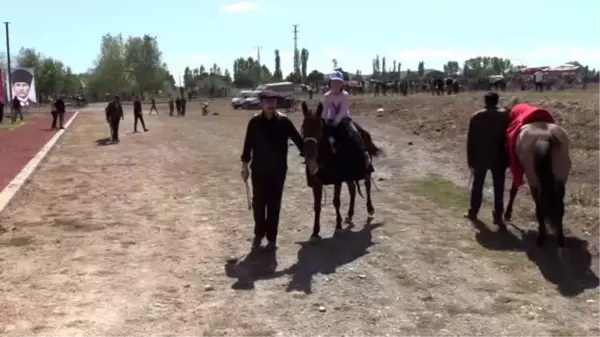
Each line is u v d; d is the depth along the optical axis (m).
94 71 114.69
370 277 7.19
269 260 7.89
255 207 8.23
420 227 9.41
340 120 8.99
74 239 8.89
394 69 100.94
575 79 49.50
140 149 21.33
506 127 9.28
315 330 5.71
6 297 6.52
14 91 52.44
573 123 16.22
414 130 21.92
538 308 6.20
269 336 5.59
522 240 8.57
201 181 14.07
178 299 6.52
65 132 30.06
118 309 6.23
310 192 12.43
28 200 11.86
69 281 7.05
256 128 8.19
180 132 28.86
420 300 6.46
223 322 5.90
